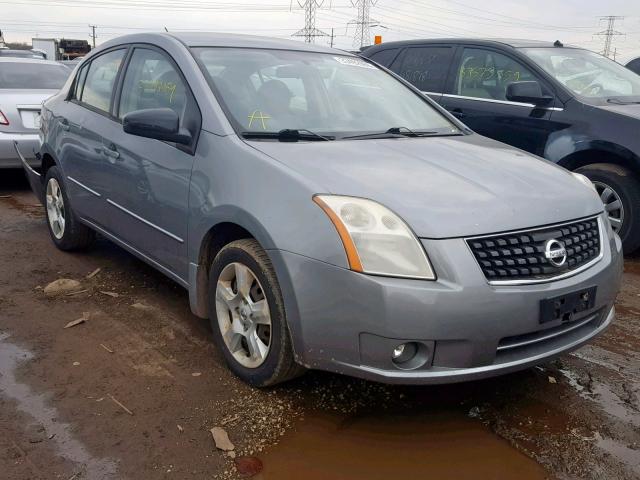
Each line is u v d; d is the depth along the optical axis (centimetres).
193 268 339
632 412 309
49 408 292
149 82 402
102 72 470
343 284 258
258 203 290
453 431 287
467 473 259
